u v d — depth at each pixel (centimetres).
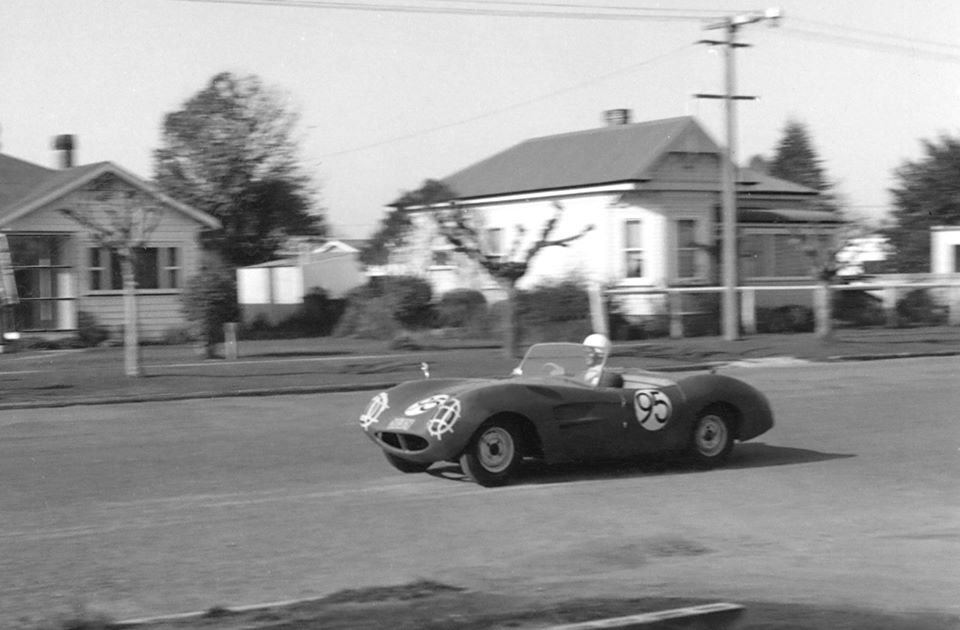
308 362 2467
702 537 929
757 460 1301
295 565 823
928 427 1564
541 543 900
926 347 2912
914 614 641
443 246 3394
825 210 4066
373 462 1271
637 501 1066
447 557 852
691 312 3509
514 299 2598
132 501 1052
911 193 5319
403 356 2628
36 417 1656
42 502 1046
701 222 3697
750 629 602
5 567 812
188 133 4519
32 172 3534
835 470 1241
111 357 2702
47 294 3212
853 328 3756
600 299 3147
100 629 631
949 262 4456
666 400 1195
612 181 3559
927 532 954
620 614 629
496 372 2223
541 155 4094
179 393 1905
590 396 1145
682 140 3653
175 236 3381
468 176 4212
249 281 4456
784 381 2180
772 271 3844
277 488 1117
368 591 711
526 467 1241
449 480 1162
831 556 857
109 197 2672
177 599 730
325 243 5309
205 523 961
